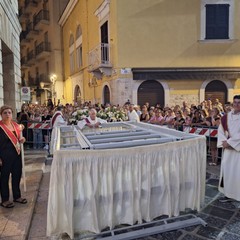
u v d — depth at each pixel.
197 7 13.71
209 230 3.89
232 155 4.79
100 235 3.67
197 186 4.34
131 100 13.66
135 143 4.04
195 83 13.92
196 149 4.30
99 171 3.63
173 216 4.16
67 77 25.98
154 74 13.57
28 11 33.62
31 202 4.70
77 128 6.36
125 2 13.46
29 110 13.72
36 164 7.27
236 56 13.98
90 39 18.31
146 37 13.66
